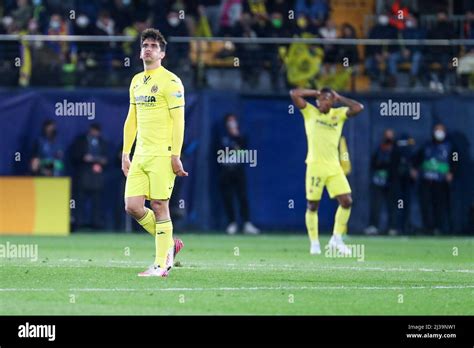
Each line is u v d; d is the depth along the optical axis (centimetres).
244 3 10500
